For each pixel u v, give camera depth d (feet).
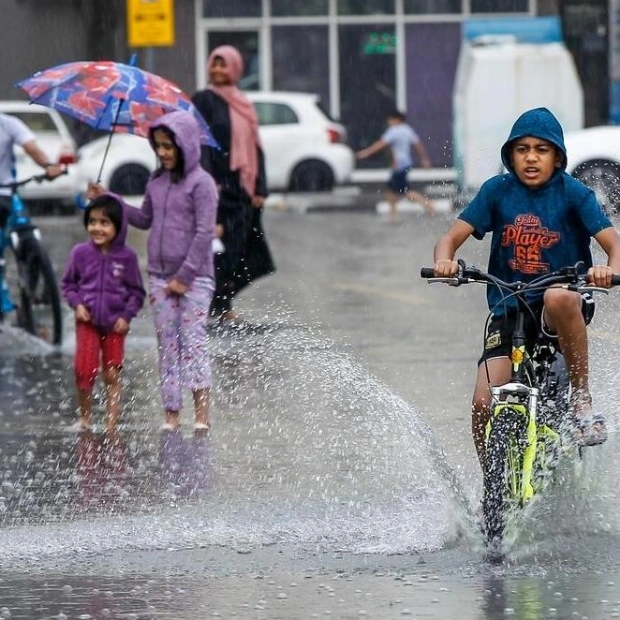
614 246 61.36
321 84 331.36
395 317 138.31
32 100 97.14
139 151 275.39
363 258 199.41
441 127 332.19
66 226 254.47
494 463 58.80
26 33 311.47
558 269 62.49
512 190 62.80
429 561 59.72
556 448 60.59
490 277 60.23
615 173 214.07
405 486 73.31
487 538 59.36
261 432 87.51
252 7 328.49
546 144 61.82
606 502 63.77
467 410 91.76
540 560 59.31
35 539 64.75
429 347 118.62
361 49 330.95
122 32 311.68
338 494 72.13
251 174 133.80
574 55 323.98
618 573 57.26
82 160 273.95
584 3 323.78
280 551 62.08
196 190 90.17
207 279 90.63
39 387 105.50
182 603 54.34
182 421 92.94
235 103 133.69
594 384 73.92
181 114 91.09
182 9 325.01
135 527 66.69
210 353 111.75
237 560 60.70
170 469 79.05
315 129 301.22
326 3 329.93
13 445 86.07
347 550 61.93
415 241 224.53
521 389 59.52
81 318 91.04
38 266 123.75
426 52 331.36
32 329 125.39
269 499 71.67
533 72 266.77
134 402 99.19
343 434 86.07
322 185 301.43
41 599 55.26
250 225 134.41
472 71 268.00
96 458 82.33
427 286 165.07
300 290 161.27
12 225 124.47
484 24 276.82
